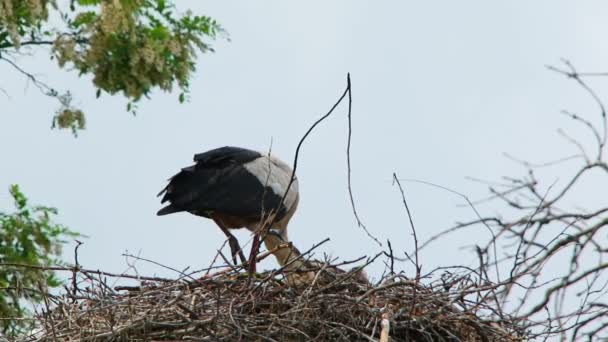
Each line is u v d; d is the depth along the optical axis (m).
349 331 12.56
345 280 13.12
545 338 12.33
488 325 12.88
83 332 12.44
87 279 13.15
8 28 20.30
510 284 10.11
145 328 12.24
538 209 9.73
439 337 12.78
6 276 17.86
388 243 12.67
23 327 14.73
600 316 9.98
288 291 12.88
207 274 13.47
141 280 13.38
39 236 19.84
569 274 9.51
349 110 11.38
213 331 12.38
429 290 13.12
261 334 12.36
